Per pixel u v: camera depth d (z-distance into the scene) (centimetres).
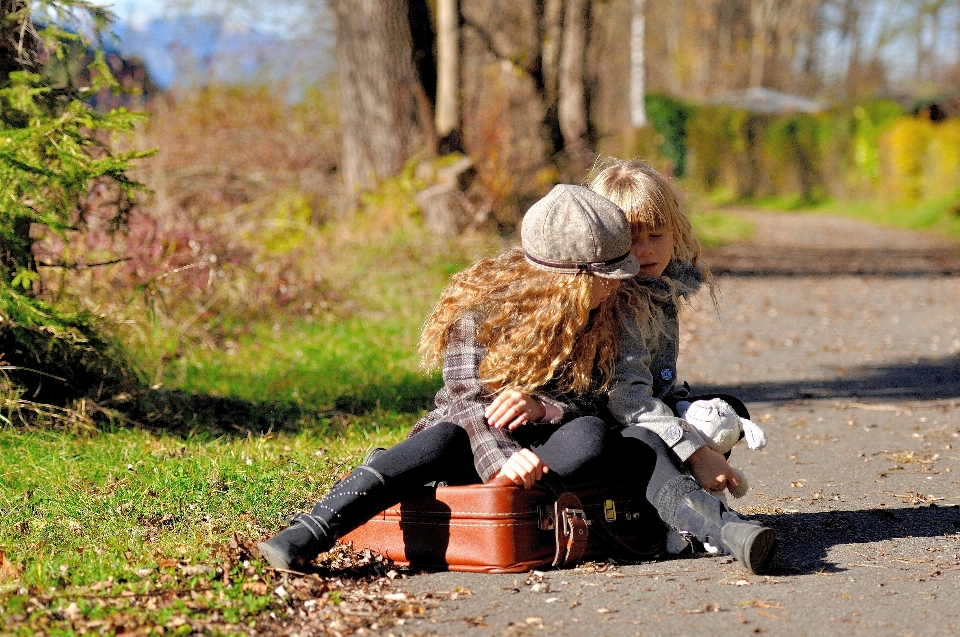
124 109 766
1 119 801
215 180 2075
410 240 2027
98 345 862
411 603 481
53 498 640
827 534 598
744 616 465
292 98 2898
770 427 923
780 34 9394
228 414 927
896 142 4675
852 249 3266
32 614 447
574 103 3384
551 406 532
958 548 568
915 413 972
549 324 518
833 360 1319
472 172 2275
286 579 500
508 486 517
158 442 800
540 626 454
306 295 1488
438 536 529
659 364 567
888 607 477
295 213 2094
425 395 1015
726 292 2112
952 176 4369
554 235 517
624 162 580
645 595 493
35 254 902
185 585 488
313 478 693
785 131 6112
